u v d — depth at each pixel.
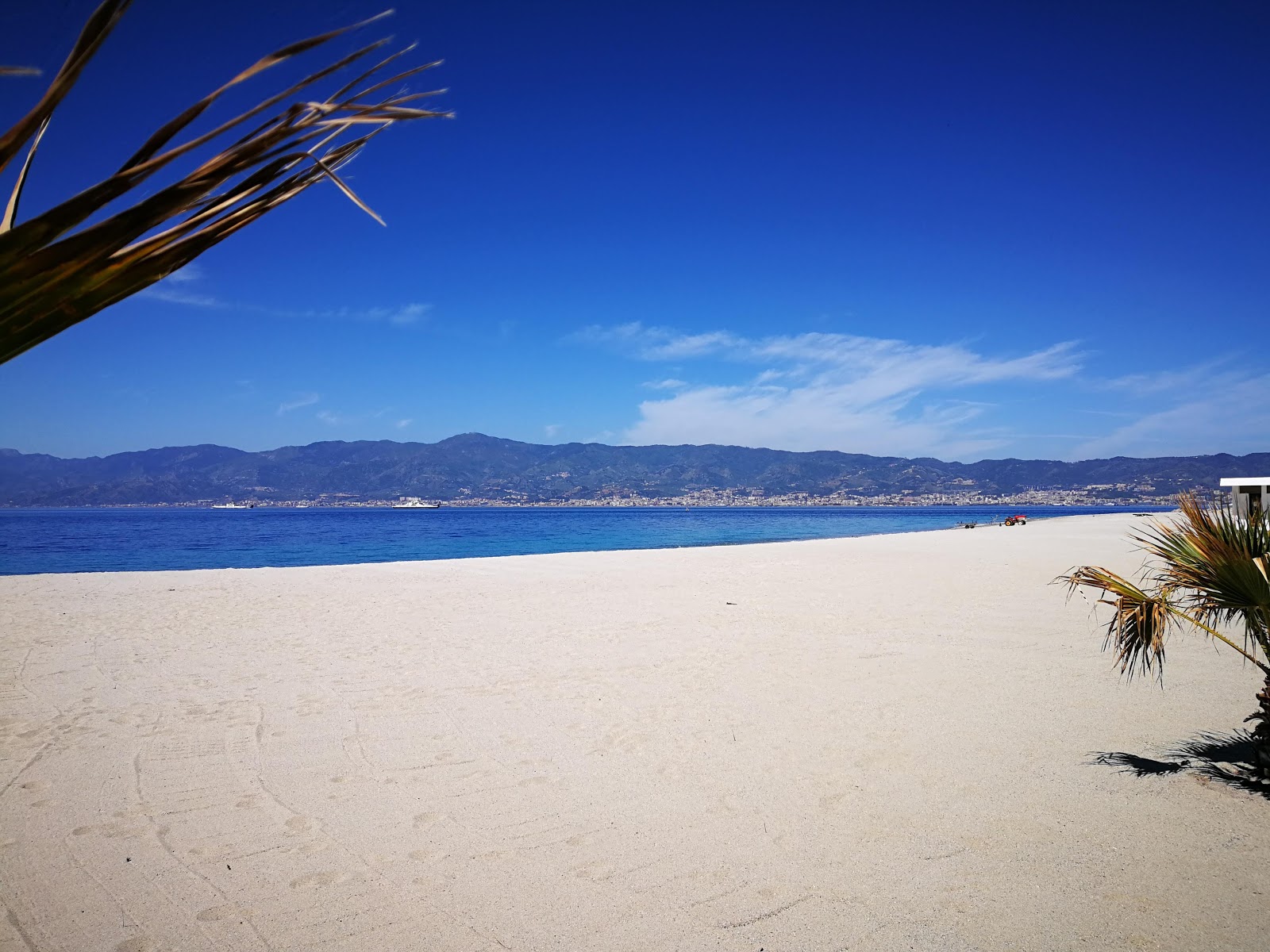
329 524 86.38
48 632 10.38
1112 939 3.01
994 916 3.20
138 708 6.55
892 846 3.85
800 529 66.06
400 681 7.44
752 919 3.22
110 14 0.67
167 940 3.11
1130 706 6.27
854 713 6.18
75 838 4.05
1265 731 4.58
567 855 3.82
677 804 4.43
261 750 5.43
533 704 6.58
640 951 3.01
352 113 0.91
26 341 0.82
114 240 0.79
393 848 3.92
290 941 3.10
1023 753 5.15
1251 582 4.11
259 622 11.24
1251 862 3.59
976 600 12.95
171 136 0.80
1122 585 4.61
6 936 3.15
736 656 8.48
